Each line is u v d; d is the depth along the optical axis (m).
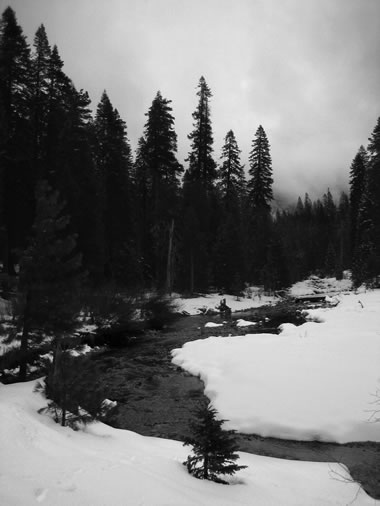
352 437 8.16
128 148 40.38
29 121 26.83
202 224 42.34
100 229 27.97
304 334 16.89
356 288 40.94
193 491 4.52
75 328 12.17
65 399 7.14
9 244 25.28
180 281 38.69
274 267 47.16
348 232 67.62
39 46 29.50
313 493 5.43
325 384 10.27
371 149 39.97
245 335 18.16
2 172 23.41
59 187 24.48
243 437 8.57
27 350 12.06
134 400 11.12
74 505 3.32
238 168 51.25
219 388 11.37
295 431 8.51
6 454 4.50
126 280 30.61
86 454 5.20
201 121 50.16
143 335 22.14
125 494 3.79
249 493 4.99
